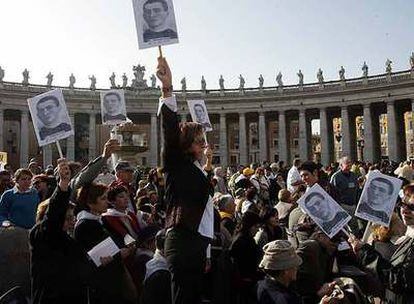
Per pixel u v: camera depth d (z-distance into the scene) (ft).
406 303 29.48
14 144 348.18
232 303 33.42
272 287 25.71
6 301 21.61
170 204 21.99
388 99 269.85
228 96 301.02
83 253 27.76
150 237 34.42
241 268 33.58
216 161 376.27
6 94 271.28
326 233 33.32
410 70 262.26
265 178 99.09
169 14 25.22
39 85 282.36
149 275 28.35
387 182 34.32
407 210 30.53
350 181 58.18
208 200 22.25
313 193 34.50
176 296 21.35
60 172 26.23
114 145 31.76
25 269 33.99
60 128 46.21
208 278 32.60
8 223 36.55
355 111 298.15
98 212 30.68
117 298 29.14
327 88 283.59
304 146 289.74
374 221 33.83
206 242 21.66
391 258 31.24
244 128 300.40
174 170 22.08
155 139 304.50
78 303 26.86
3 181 52.75
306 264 30.78
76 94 291.17
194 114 58.34
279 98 294.05
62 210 25.94
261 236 38.81
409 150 402.11
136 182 91.20
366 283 32.45
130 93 303.07
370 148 273.75
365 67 276.00
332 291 27.78
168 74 22.57
